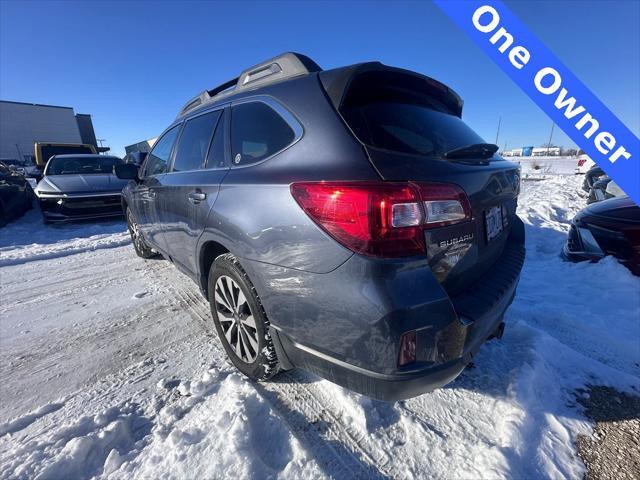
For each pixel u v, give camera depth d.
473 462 1.45
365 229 1.25
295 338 1.53
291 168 1.54
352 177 1.32
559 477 1.40
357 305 1.27
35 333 2.70
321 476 1.39
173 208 2.61
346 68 1.60
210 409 1.76
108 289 3.61
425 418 1.69
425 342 1.28
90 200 6.91
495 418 1.68
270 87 1.88
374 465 1.46
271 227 1.53
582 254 3.45
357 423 1.67
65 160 8.17
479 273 1.78
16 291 3.62
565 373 2.01
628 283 2.90
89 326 2.79
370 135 1.45
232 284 1.94
